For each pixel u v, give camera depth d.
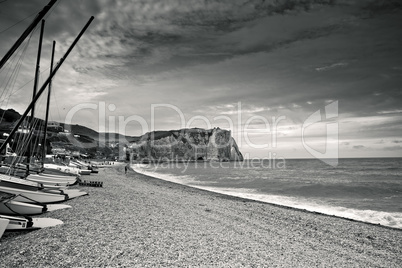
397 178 44.75
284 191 29.14
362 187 31.47
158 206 15.72
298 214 15.80
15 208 10.88
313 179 44.47
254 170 78.88
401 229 13.19
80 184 23.58
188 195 22.94
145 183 33.56
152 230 10.22
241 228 11.75
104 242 8.45
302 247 9.62
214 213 14.77
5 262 6.62
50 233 9.12
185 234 10.02
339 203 21.12
